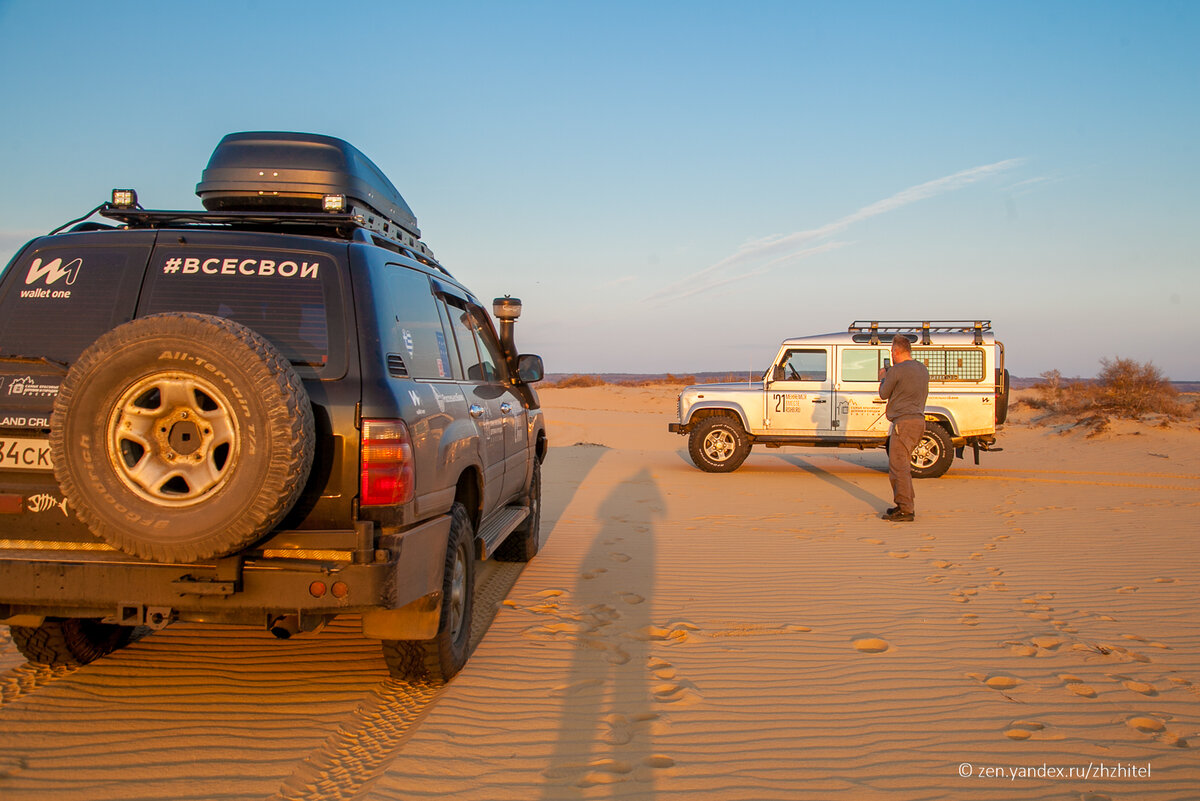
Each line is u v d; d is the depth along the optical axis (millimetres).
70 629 3959
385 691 3895
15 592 3156
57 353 3387
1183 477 13148
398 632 3643
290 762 3174
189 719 3533
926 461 13117
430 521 3682
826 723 3627
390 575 3197
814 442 13602
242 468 2885
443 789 2951
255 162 4945
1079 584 6148
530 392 6793
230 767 3119
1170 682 4152
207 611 3180
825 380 13680
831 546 7508
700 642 4734
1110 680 4176
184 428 2955
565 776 3082
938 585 6109
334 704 3729
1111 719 3697
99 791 2916
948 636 4898
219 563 3094
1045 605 5582
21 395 3246
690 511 9523
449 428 3955
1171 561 6918
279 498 2900
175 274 3500
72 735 3354
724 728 3555
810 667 4344
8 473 3232
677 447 19875
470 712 3639
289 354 3340
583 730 3494
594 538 7797
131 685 3891
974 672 4289
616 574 6359
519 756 3234
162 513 2902
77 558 3152
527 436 6395
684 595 5766
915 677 4215
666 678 4145
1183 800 2977
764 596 5770
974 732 3553
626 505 9914
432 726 3465
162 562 3025
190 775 3049
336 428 3227
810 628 5031
